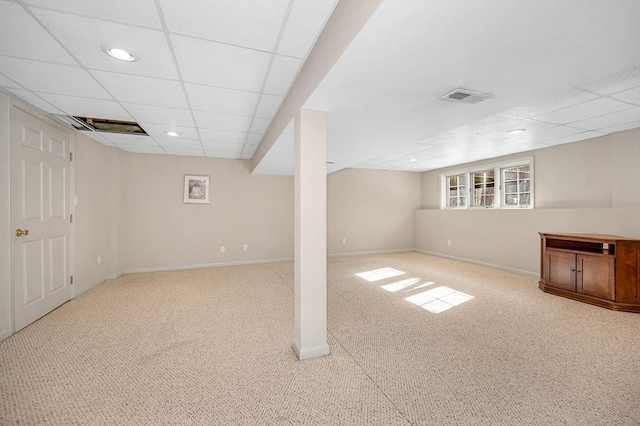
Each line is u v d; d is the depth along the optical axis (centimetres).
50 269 320
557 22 128
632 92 248
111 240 478
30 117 286
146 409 165
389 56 154
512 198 543
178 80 236
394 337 257
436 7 117
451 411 162
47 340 252
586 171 423
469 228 607
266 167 519
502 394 177
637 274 315
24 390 182
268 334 266
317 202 226
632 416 157
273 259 623
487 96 210
